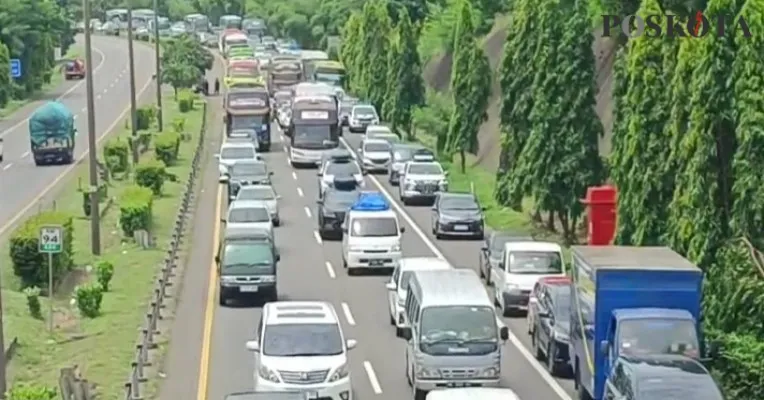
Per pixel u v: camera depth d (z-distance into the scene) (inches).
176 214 3378.4
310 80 6692.9
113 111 6107.3
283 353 1643.7
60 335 2079.2
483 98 4229.8
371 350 2022.6
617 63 2659.9
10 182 3917.3
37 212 3240.7
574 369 1777.8
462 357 1696.6
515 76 3225.9
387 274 2657.5
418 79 5255.9
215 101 6840.6
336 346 1663.4
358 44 6318.9
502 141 3326.8
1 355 1612.9
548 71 3004.4
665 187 2253.9
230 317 2234.3
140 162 4143.7
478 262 2787.9
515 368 1924.2
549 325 1908.2
